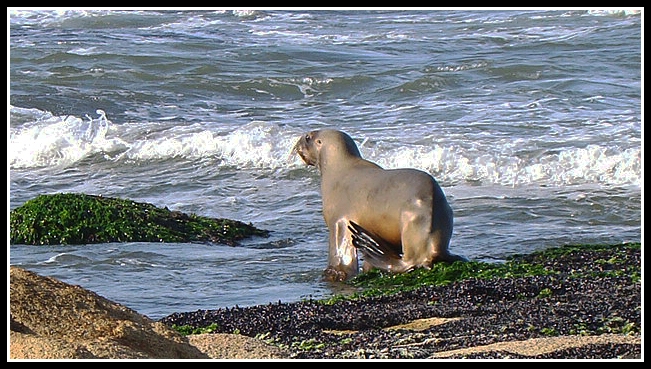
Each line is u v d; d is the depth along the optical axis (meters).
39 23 108.06
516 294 29.23
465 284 30.05
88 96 74.94
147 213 42.81
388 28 102.56
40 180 55.84
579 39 90.88
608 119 63.62
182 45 94.19
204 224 42.72
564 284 29.83
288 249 40.09
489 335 24.77
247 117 68.81
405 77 79.25
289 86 78.56
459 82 77.50
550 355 22.34
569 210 46.03
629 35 91.75
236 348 23.28
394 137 60.31
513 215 45.19
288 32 101.88
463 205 47.34
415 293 29.83
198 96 76.44
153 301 32.44
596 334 24.59
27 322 20.69
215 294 33.22
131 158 59.50
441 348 23.67
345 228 36.06
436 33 99.00
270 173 55.59
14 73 81.94
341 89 78.00
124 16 110.38
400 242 35.34
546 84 74.94
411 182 35.06
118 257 38.06
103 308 22.05
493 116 65.56
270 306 28.84
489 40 93.75
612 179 52.12
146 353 20.55
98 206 42.28
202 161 58.16
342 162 37.31
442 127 62.91
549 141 58.09
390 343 24.34
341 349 23.89
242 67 84.56
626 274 31.19
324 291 33.41
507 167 54.06
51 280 22.45
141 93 76.44
